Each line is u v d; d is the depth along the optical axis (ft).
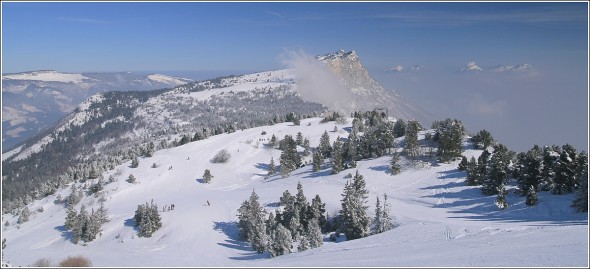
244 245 209.36
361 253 119.65
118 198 364.58
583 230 108.47
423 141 359.46
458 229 139.13
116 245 232.12
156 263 155.33
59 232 274.77
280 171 403.95
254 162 455.22
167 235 233.96
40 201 390.01
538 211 190.80
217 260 178.91
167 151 497.46
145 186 391.04
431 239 130.52
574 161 204.33
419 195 257.55
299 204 212.84
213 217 253.85
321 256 127.03
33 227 320.09
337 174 329.72
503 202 205.77
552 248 90.22
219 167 440.86
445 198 242.58
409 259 97.45
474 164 259.19
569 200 194.39
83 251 229.45
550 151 213.46
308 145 457.68
